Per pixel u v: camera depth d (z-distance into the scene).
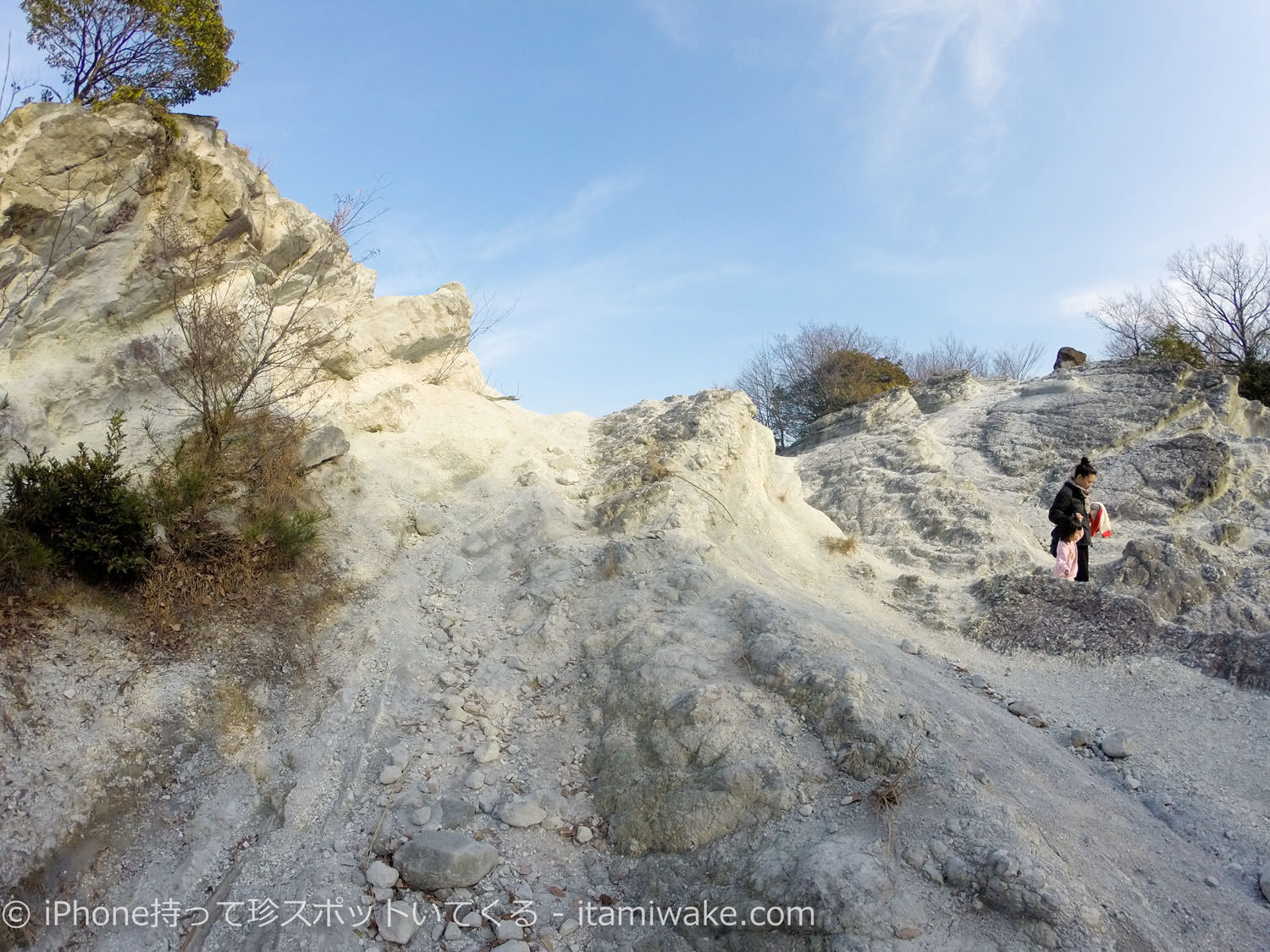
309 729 6.30
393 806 5.64
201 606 6.69
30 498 6.09
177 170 8.45
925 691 6.44
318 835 5.42
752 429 11.42
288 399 9.11
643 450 10.49
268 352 8.19
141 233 8.21
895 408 18.09
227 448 7.83
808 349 35.75
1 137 7.21
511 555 8.70
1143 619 7.63
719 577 8.08
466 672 7.07
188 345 7.78
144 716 5.78
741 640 7.01
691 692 6.17
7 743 5.14
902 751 5.48
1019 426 15.06
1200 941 4.34
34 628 5.82
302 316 9.50
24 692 5.43
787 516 10.95
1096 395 15.34
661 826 5.44
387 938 4.75
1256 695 6.61
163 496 6.95
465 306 11.60
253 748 6.04
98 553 6.18
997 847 4.66
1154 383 15.12
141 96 9.16
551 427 11.55
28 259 7.36
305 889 4.92
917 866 4.70
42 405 7.21
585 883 5.34
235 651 6.55
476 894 5.10
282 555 7.41
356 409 9.77
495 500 9.51
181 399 7.95
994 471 14.09
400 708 6.51
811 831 5.10
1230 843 5.14
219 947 4.73
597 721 6.49
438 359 11.54
